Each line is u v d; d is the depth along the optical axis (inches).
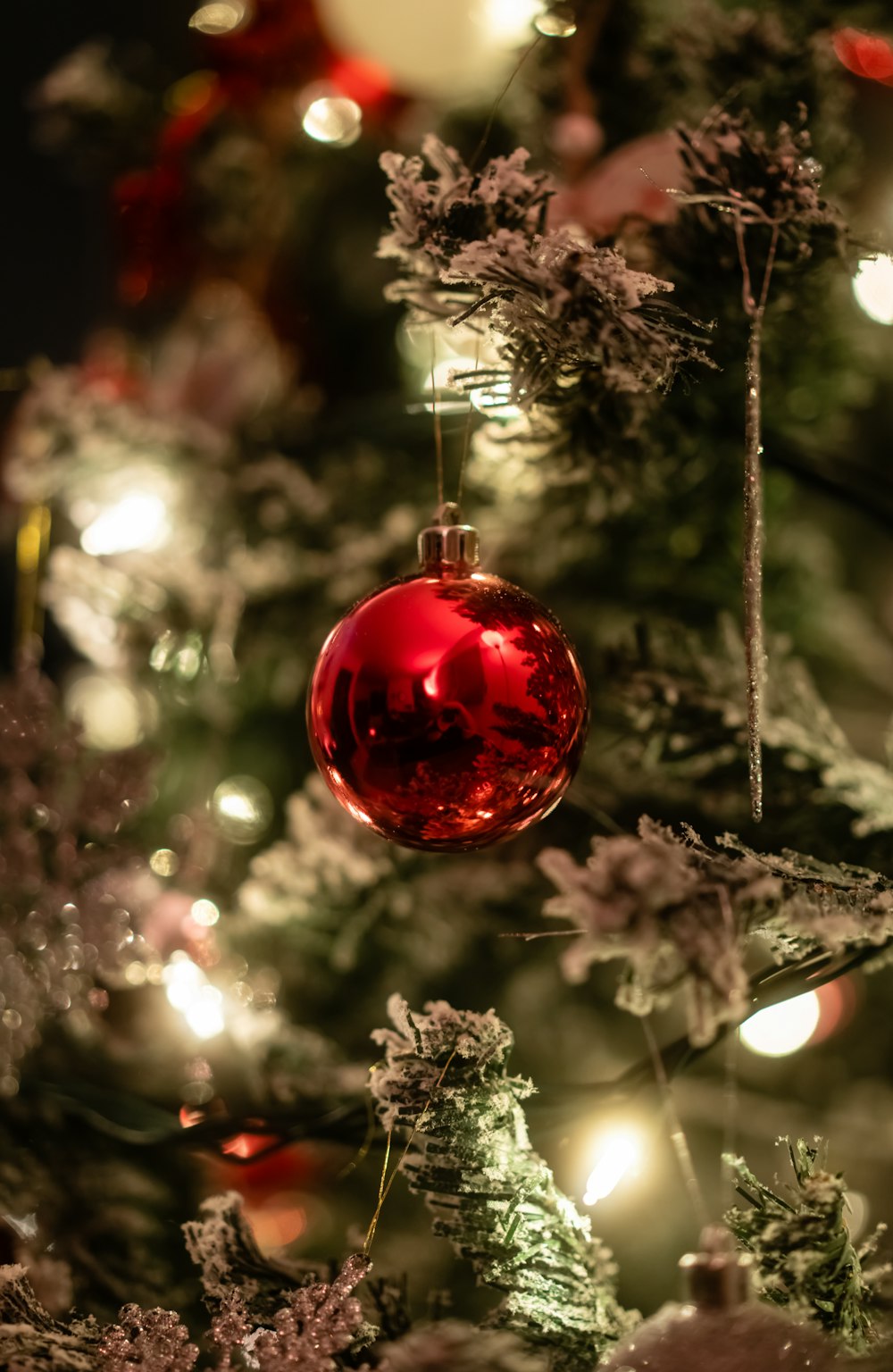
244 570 33.3
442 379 32.5
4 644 56.1
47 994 26.8
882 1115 37.0
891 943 23.0
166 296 41.9
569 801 28.5
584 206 25.3
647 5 28.1
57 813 27.0
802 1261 21.6
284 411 39.0
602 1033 37.1
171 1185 27.8
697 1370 20.7
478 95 33.0
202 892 31.0
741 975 21.5
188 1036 28.9
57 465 33.9
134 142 39.3
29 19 71.1
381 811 22.8
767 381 26.0
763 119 25.5
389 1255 30.7
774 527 32.0
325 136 35.2
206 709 33.9
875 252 23.4
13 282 72.9
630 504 27.8
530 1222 22.6
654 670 25.6
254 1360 22.3
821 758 25.3
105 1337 22.5
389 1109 22.7
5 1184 26.4
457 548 23.4
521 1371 21.8
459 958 33.0
